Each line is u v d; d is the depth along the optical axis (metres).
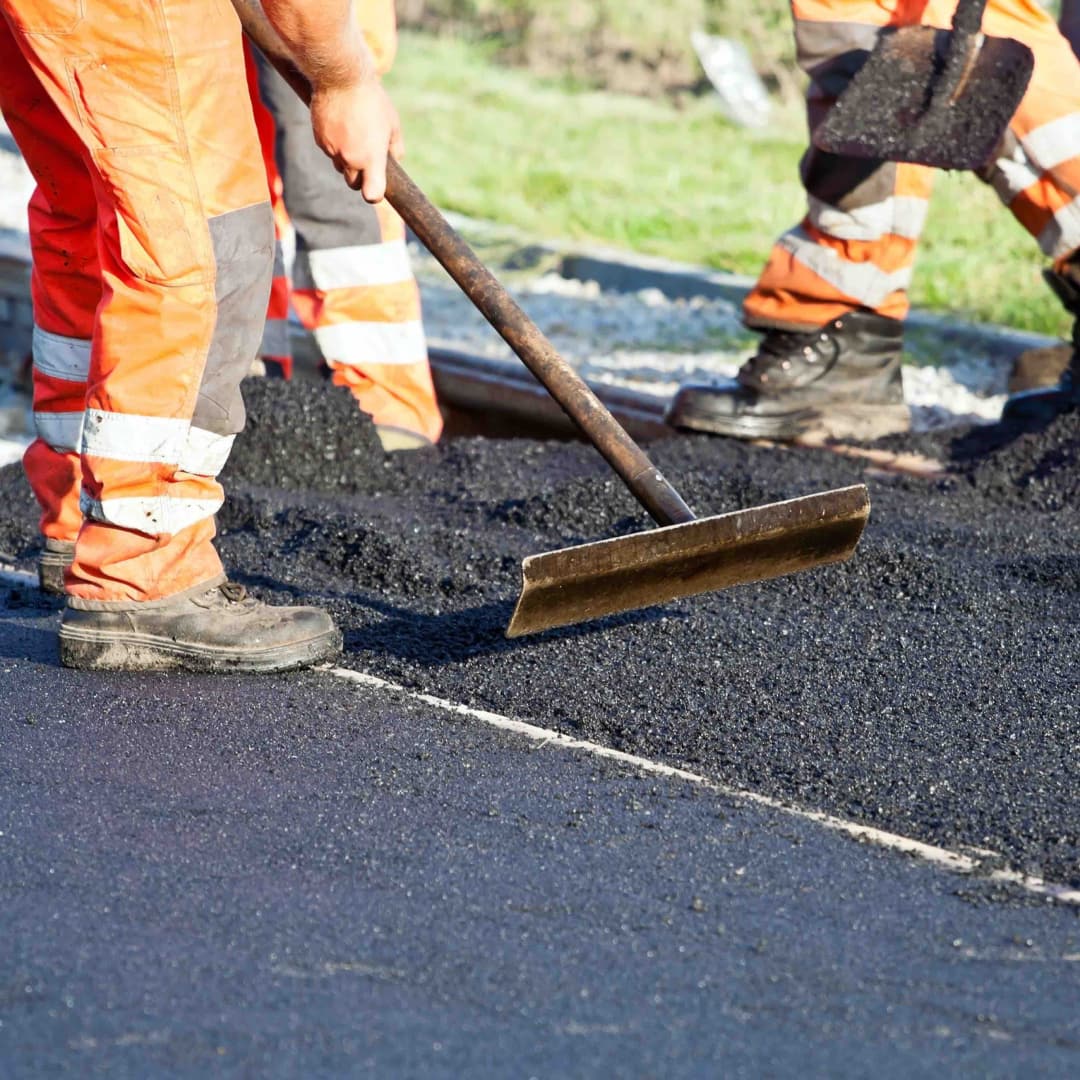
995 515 11.54
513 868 6.15
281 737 7.51
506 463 12.82
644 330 18.80
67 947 5.48
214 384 8.08
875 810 6.80
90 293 9.17
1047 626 9.10
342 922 5.70
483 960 5.45
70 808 6.63
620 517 11.08
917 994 5.30
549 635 8.87
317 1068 4.80
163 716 7.75
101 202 7.79
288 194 12.82
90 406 8.04
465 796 6.83
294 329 16.94
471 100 38.44
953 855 6.37
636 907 5.86
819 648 8.66
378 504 11.84
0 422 17.33
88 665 8.43
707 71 32.19
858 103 12.10
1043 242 12.62
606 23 42.03
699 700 7.98
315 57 7.91
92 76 7.55
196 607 8.40
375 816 6.61
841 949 5.59
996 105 11.84
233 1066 4.80
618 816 6.65
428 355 15.90
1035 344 17.53
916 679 8.26
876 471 12.49
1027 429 12.89
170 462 8.09
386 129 8.32
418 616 9.24
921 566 9.70
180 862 6.15
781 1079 4.80
